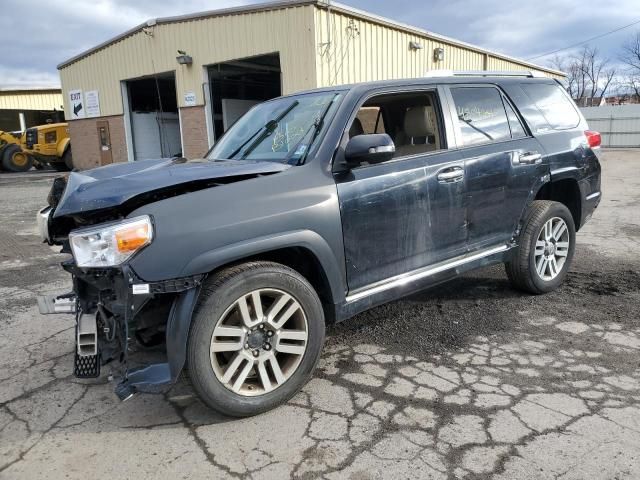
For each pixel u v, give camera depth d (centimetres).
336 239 315
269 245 286
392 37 1544
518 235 439
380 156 312
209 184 295
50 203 328
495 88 440
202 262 267
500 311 438
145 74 1761
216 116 1939
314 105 371
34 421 294
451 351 368
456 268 387
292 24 1317
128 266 257
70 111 2144
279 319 294
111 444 270
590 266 564
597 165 504
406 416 287
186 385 331
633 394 304
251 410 287
